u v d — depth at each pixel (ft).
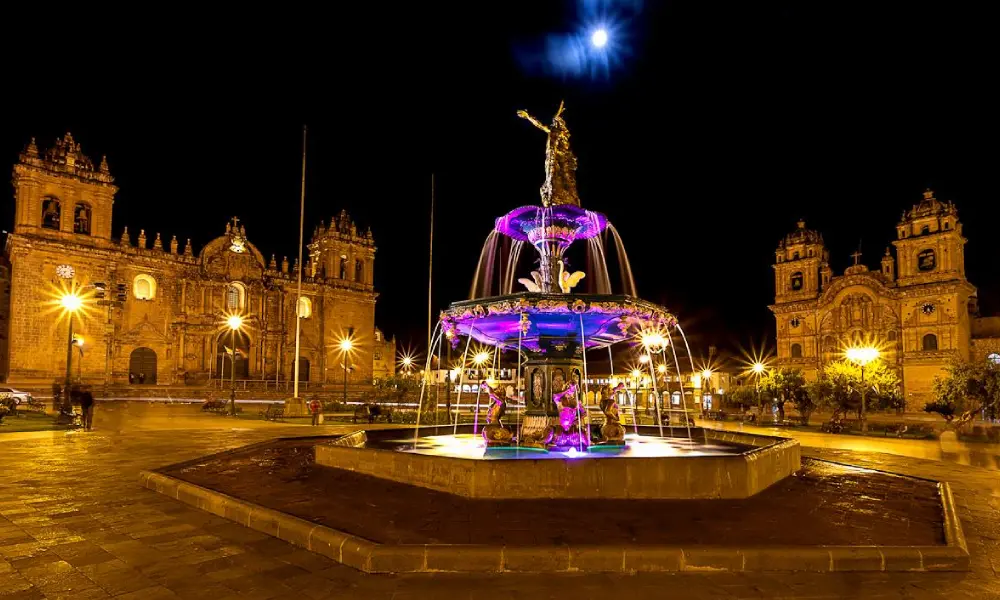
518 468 25.50
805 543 20.80
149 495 31.40
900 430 92.27
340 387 223.10
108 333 159.53
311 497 26.94
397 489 27.43
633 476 25.55
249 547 22.12
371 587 18.12
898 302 207.00
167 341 192.13
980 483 40.57
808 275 235.61
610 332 38.34
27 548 22.06
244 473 33.22
